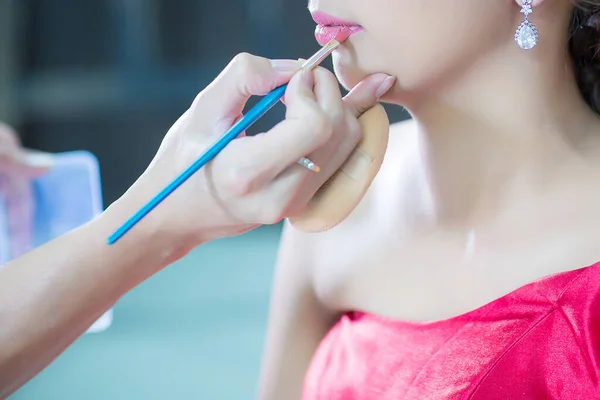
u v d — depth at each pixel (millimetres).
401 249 1006
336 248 1080
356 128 801
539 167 908
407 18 833
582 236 882
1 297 870
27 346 871
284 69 832
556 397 848
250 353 2918
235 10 5746
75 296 868
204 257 4113
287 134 746
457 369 891
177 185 766
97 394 2646
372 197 1073
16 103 5449
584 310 839
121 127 5473
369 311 1025
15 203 1438
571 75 933
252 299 3484
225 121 824
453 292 954
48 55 5734
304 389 1093
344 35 866
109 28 5770
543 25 881
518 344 867
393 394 932
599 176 898
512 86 889
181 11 5773
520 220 918
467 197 946
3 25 5434
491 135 913
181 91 5578
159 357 2922
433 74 862
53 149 5441
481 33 851
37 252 891
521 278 905
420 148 978
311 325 1134
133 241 853
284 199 780
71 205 1473
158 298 3549
